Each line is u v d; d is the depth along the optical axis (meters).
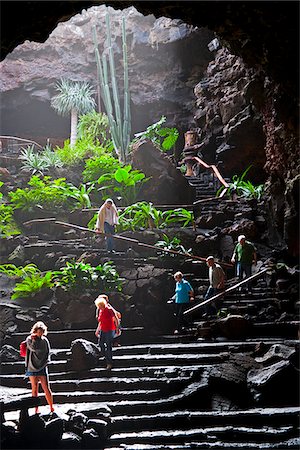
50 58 23.53
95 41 20.77
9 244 14.32
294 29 8.41
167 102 23.34
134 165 17.44
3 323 11.49
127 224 15.02
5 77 23.06
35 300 12.22
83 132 20.62
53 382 9.51
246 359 10.01
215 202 17.22
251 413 8.70
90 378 9.76
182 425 8.52
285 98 10.60
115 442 7.93
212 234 15.38
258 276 12.82
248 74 15.15
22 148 20.67
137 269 12.84
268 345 10.56
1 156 18.47
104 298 10.23
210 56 22.41
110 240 13.73
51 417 7.80
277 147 14.70
